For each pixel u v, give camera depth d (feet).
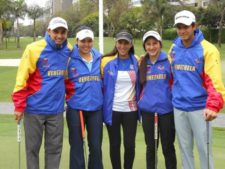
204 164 15.71
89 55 17.21
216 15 195.42
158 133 17.65
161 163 19.90
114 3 223.10
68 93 17.21
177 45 15.78
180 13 15.30
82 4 229.45
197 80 15.38
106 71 17.30
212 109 14.73
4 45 212.23
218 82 14.83
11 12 207.62
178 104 15.80
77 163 17.29
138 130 28.32
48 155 16.99
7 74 74.84
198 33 15.47
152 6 193.16
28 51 16.08
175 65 15.79
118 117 17.46
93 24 172.24
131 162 17.92
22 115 16.44
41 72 16.26
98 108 17.16
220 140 26.25
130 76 17.28
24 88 16.19
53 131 16.74
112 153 17.97
